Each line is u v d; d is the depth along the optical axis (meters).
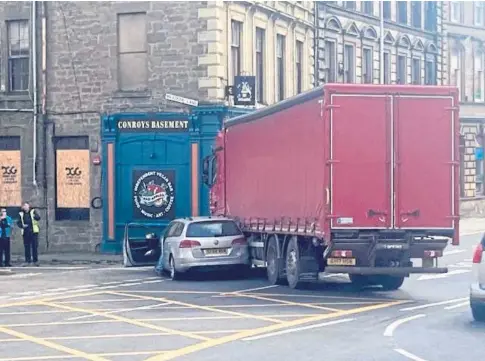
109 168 33.28
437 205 18.33
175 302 18.36
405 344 12.91
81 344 13.23
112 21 33.28
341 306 17.38
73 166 33.94
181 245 23.25
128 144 33.19
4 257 31.20
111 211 33.28
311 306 17.42
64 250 33.94
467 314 16.14
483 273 15.16
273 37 36.97
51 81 34.06
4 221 29.42
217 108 32.12
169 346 12.93
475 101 57.59
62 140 34.09
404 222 18.20
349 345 12.83
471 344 12.93
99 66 33.47
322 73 41.66
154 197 32.91
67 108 33.88
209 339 13.50
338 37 43.09
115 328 14.80
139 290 20.94
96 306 17.88
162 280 23.58
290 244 20.86
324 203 18.05
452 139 18.38
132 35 33.28
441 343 13.02
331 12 42.44
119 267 28.34
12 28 34.59
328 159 18.00
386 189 18.17
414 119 18.28
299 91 39.69
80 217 33.94
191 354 12.24
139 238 29.19
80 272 26.47
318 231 18.47
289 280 20.89
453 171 18.36
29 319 16.09
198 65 32.44
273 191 21.62
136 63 33.22
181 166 32.72
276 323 15.10
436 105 18.33
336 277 23.73
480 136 57.25
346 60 44.19
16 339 13.80
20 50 34.47
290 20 38.25
